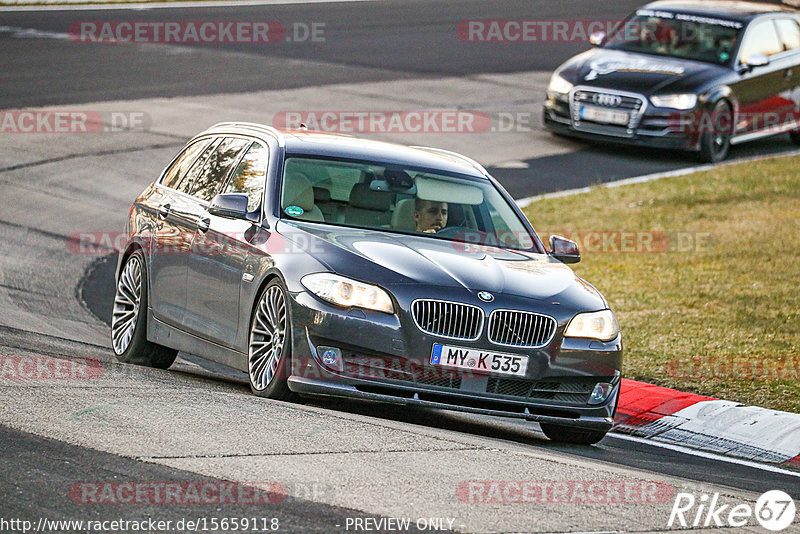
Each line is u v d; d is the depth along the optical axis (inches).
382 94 3427.7
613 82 2915.8
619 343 1138.0
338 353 1055.6
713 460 1162.6
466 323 1068.5
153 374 1187.9
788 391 1385.3
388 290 1062.4
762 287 1886.1
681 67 2947.8
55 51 3740.2
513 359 1077.8
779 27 3117.6
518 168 2758.4
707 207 2445.9
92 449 826.2
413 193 1236.5
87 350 1384.1
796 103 3110.2
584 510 790.5
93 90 3248.0
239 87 3395.7
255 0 5118.1
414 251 1128.8
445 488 805.9
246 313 1141.7
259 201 1196.5
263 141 1275.8
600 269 2025.1
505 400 1082.1
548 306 1101.1
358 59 3939.5
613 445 1202.0
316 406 1122.0
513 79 3801.7
